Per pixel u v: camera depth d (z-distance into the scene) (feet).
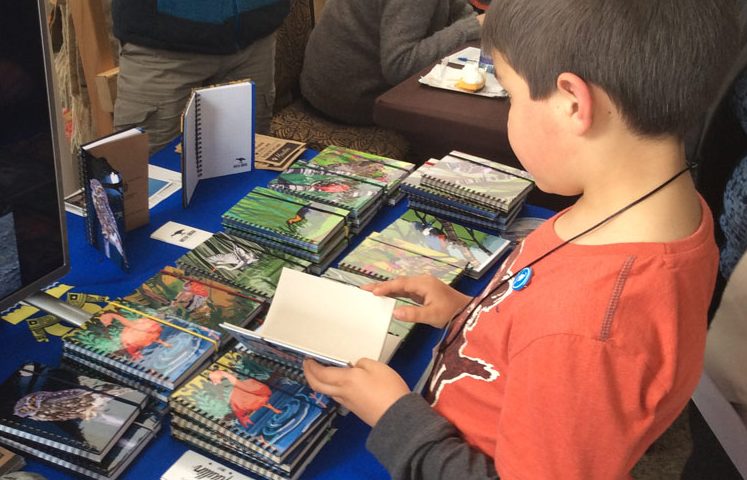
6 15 2.98
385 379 2.77
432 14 8.67
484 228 4.75
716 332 3.95
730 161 4.40
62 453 2.88
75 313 3.73
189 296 3.84
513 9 2.19
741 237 3.97
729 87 4.10
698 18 2.01
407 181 4.94
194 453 3.02
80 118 7.23
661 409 2.13
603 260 2.17
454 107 7.16
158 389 3.19
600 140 2.17
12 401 3.06
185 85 6.64
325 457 3.06
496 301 2.58
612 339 2.05
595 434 2.07
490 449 2.53
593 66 2.04
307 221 4.45
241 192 5.20
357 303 3.35
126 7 6.16
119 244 4.06
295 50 9.62
